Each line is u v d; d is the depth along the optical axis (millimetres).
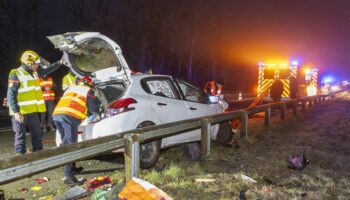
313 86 25172
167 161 7539
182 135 7641
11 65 29234
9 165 3969
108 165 7285
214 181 6105
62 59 7543
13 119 7422
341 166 8242
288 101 15922
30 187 5848
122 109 6605
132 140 5379
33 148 7812
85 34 6594
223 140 9422
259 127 12672
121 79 7035
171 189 5566
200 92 8969
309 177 6867
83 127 6555
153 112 7109
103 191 4859
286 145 9844
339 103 26266
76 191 5215
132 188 4523
